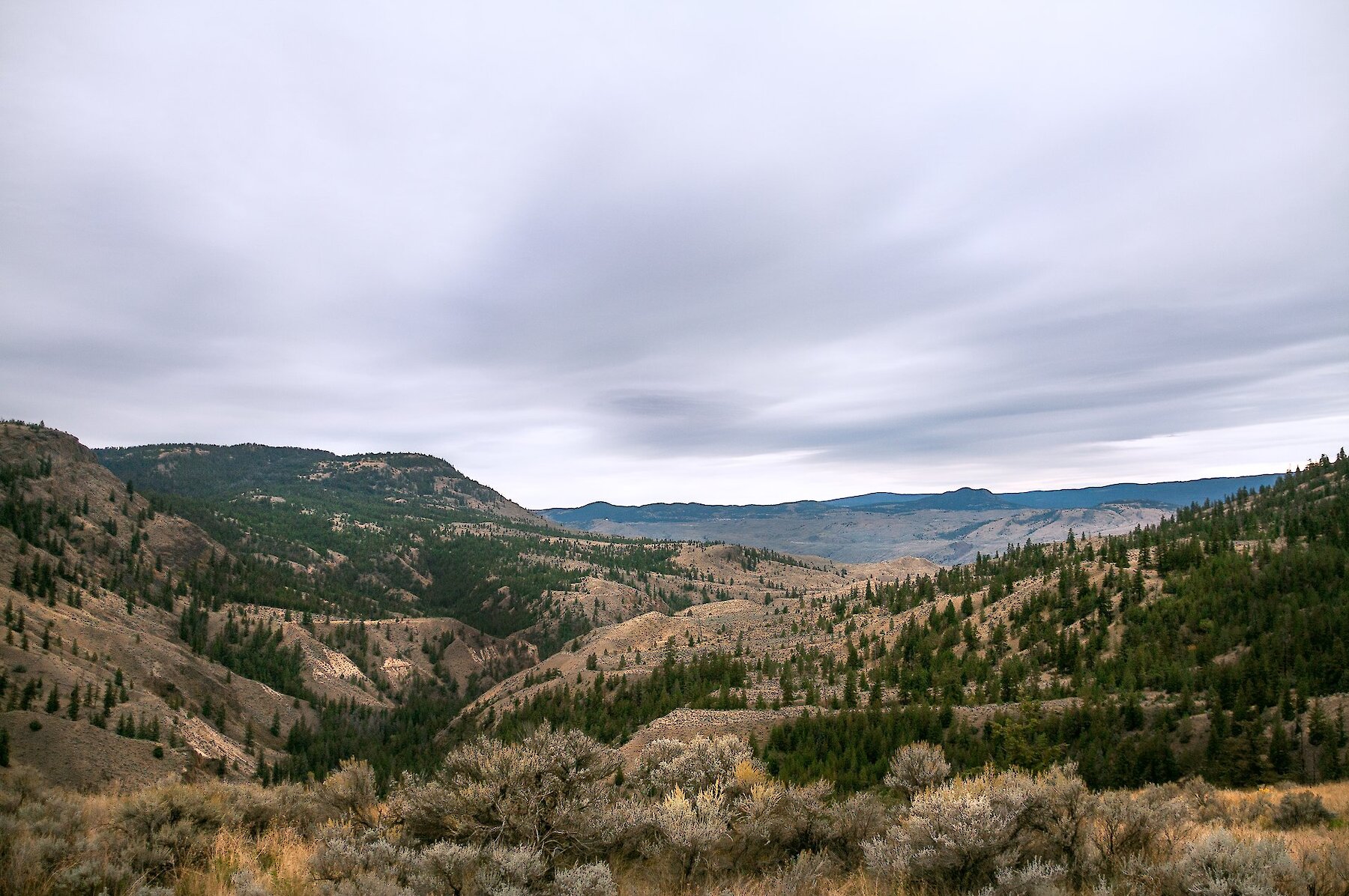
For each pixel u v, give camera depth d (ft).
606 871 32.12
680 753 67.82
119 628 562.66
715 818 42.65
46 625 460.55
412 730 538.06
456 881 32.14
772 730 234.17
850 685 298.56
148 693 410.93
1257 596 313.32
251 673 612.29
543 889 31.76
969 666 327.67
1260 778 173.06
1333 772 167.73
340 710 588.50
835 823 46.47
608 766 44.73
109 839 38.37
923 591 514.68
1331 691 220.23
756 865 42.73
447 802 41.39
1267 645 260.21
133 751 295.07
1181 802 48.85
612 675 431.02
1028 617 375.25
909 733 220.02
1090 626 342.64
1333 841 43.04
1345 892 31.35
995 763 194.29
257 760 427.33
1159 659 285.23
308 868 34.86
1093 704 230.89
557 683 449.48
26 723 276.41
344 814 49.11
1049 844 37.01
